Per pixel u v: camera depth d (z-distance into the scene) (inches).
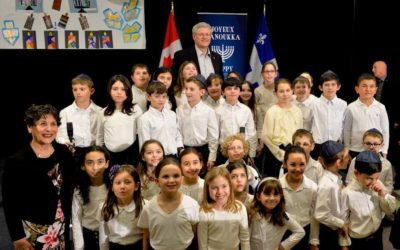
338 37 229.9
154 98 140.9
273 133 154.1
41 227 99.0
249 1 231.0
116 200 109.0
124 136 142.1
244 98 172.4
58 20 202.2
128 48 209.0
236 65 218.5
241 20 216.5
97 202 115.6
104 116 144.4
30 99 227.0
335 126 162.2
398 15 221.9
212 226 105.8
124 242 109.0
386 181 133.1
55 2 201.2
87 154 113.7
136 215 108.7
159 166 105.5
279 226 110.1
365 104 160.4
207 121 152.1
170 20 210.8
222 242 106.2
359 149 161.2
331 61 232.4
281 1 229.1
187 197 107.3
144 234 107.7
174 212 104.1
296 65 234.8
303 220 117.3
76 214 114.3
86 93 148.9
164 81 159.2
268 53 217.2
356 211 114.1
